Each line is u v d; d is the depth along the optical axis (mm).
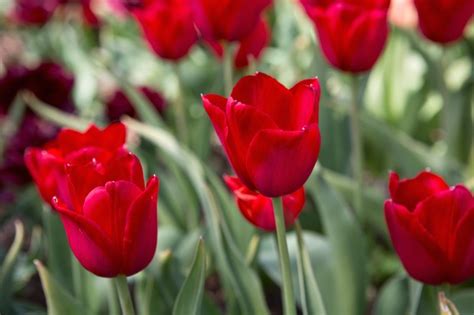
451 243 946
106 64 1535
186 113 1784
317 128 895
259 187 913
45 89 1704
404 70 1887
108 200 901
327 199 1160
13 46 2756
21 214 1540
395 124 1869
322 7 1201
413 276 965
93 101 2107
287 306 967
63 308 1082
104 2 2609
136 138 1754
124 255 919
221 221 1077
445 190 938
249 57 1218
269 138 887
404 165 1378
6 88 1691
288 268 956
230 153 905
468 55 1806
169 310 1128
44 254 1421
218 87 1461
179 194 1497
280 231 947
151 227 918
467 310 1107
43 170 999
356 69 1198
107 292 1233
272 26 2225
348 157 1454
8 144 1612
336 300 1181
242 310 1144
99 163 937
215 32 1189
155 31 1321
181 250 1354
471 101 1685
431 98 1948
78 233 912
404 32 1605
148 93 1758
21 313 1265
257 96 908
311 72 1407
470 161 1596
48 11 2338
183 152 1233
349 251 1167
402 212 937
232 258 1077
